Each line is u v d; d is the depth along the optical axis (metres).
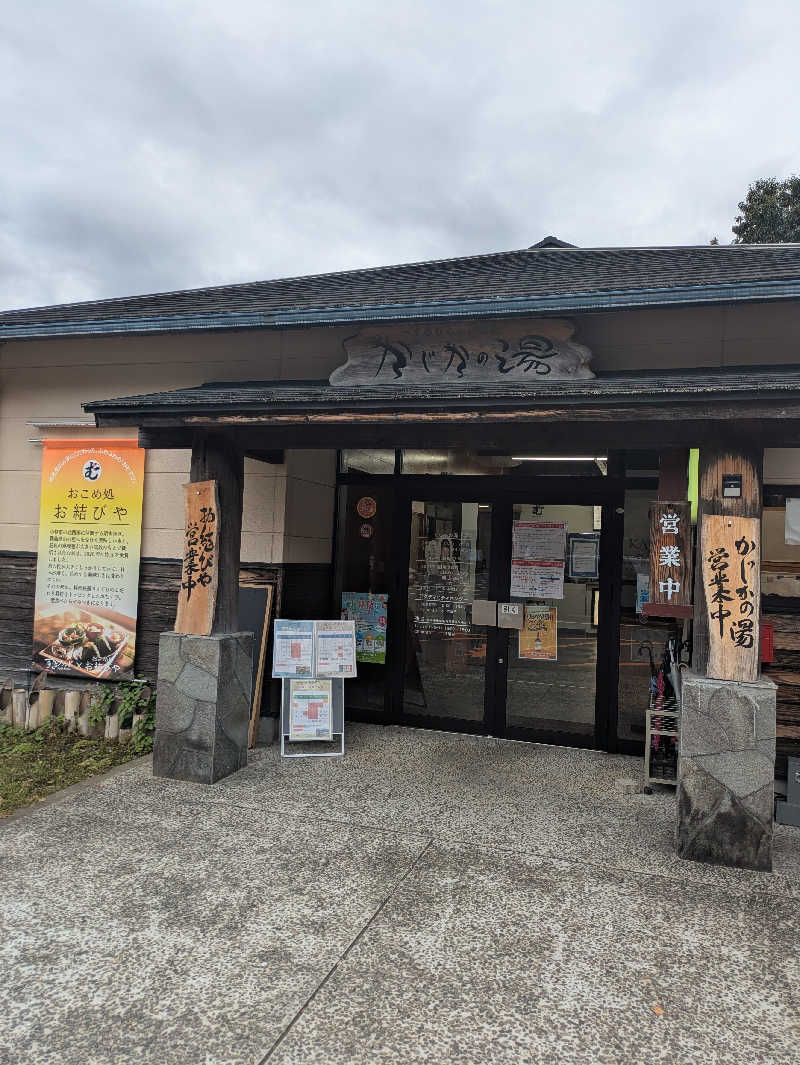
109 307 7.01
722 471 3.77
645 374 4.84
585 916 3.04
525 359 4.88
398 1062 2.16
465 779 4.82
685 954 2.77
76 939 2.79
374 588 6.33
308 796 4.43
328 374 5.80
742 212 21.80
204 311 5.66
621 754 5.48
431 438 4.25
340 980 2.55
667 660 5.09
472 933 2.88
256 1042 2.23
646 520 5.54
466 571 6.03
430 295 5.30
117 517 6.19
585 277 5.64
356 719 6.31
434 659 6.12
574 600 5.71
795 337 4.83
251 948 2.75
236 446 4.80
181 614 4.78
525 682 5.82
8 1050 2.18
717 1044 2.27
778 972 2.66
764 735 3.57
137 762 5.10
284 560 5.68
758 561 3.69
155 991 2.48
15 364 6.66
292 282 7.34
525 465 5.86
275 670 5.34
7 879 3.28
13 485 6.62
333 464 6.45
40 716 6.00
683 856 3.65
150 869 3.40
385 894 3.20
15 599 6.54
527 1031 2.31
